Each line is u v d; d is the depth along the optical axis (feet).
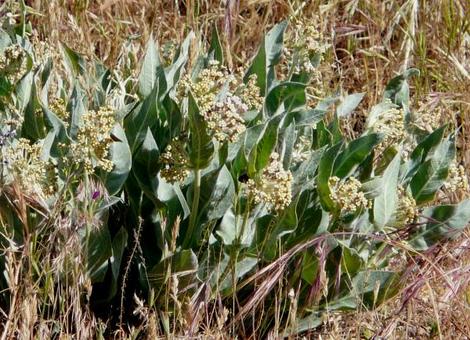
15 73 5.47
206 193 5.18
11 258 4.87
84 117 5.05
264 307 5.40
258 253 5.28
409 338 5.45
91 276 5.22
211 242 5.25
